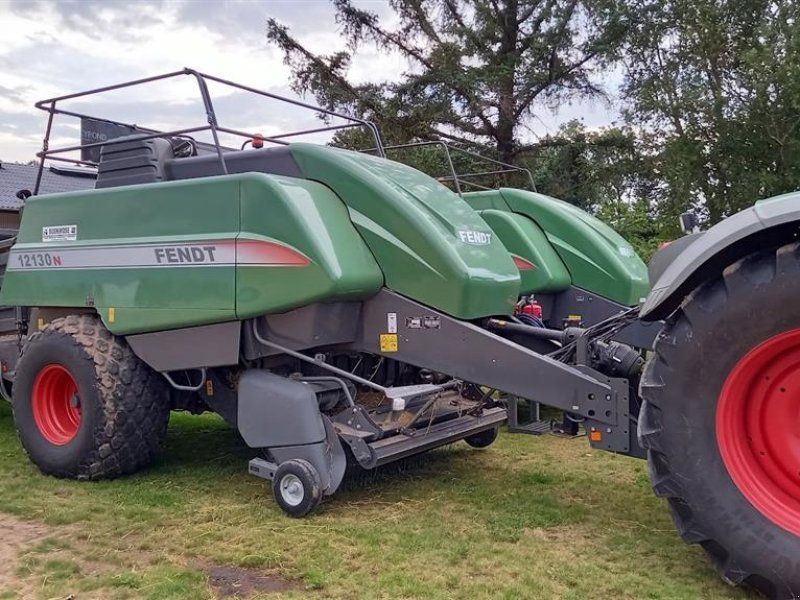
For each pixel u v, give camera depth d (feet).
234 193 13.53
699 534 9.49
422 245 13.29
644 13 57.11
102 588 9.99
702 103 55.11
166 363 14.48
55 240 15.90
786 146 52.26
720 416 9.37
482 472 15.47
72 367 14.83
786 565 8.87
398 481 14.80
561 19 56.34
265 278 13.14
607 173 57.88
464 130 58.34
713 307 9.34
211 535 11.84
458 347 13.09
